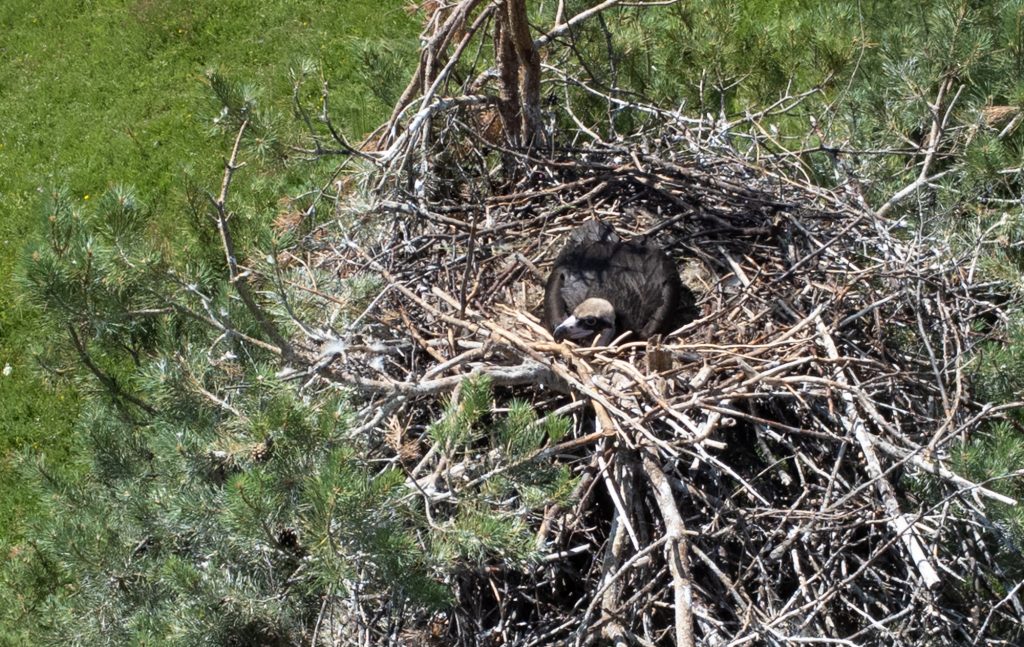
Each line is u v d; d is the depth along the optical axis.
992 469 4.60
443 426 3.94
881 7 8.16
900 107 7.21
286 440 3.87
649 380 4.88
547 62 8.09
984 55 6.91
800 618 4.63
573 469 5.09
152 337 5.34
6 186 11.29
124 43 13.31
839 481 5.03
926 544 4.77
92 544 4.64
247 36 13.18
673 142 7.32
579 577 4.88
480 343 5.37
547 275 6.34
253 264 5.20
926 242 6.19
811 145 7.43
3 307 9.40
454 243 6.29
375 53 7.77
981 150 6.16
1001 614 4.75
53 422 8.48
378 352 5.03
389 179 6.58
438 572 4.17
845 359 4.96
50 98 12.59
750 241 6.49
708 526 4.62
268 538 4.02
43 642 5.03
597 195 6.98
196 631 4.23
